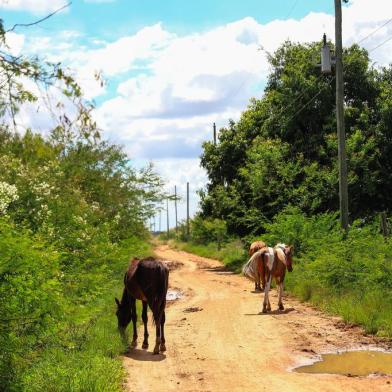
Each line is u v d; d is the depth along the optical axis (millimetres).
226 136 34500
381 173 27641
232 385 8047
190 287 22547
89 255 15508
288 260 15750
